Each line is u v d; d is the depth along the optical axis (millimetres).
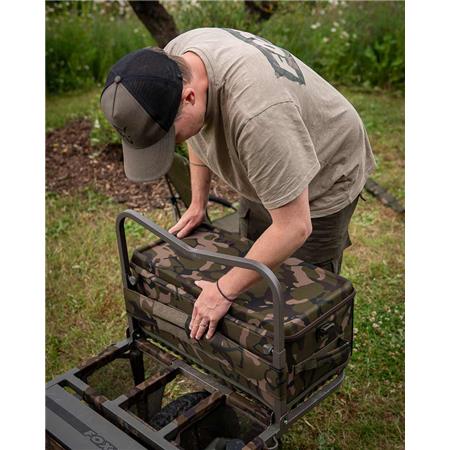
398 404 2572
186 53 1822
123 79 1671
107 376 2154
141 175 1759
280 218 1733
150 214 3955
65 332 3021
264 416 1831
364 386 2654
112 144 4684
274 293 1633
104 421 1898
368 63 5949
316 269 1968
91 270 3420
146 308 2053
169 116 1686
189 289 1912
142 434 1835
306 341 1768
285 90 1741
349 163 2182
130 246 3627
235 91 1716
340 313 1867
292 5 6090
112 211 4004
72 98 5875
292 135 1695
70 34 6191
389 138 4855
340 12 6086
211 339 1857
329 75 5801
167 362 2088
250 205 2432
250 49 1791
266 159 1681
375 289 3240
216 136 1894
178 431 1859
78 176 4406
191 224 2246
